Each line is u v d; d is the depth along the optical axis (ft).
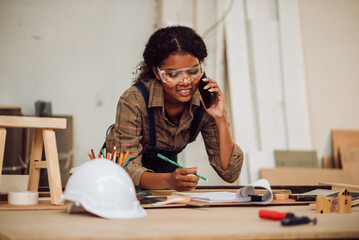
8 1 14.62
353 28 17.31
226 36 15.65
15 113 13.89
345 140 16.48
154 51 6.14
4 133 5.77
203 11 15.52
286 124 15.90
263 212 4.41
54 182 5.64
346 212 5.01
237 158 7.02
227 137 6.91
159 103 6.56
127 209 4.51
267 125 15.74
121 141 6.50
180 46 5.96
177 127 6.94
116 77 15.25
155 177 6.01
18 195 5.42
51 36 14.89
